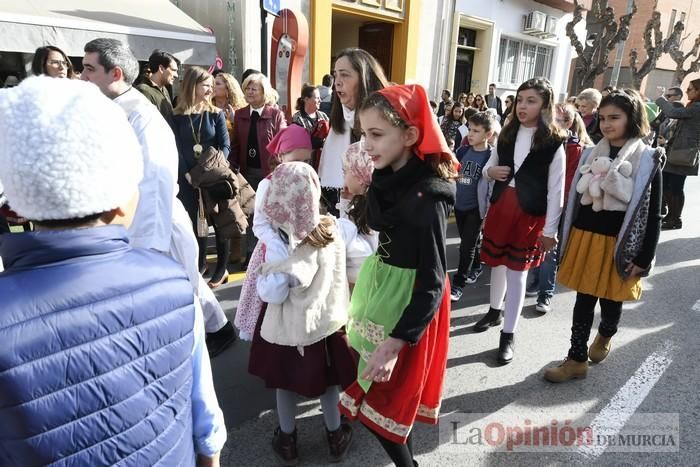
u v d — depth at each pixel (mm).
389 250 1706
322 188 3141
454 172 1583
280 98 6672
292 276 1847
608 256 2639
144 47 6461
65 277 780
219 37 8438
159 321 862
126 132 865
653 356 3172
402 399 1667
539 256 2975
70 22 5723
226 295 3873
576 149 3566
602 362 3088
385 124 1512
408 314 1503
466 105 9688
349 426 2301
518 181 2879
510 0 12773
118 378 807
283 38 6438
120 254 856
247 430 2377
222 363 2926
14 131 750
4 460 770
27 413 735
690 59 26859
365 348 1754
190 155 3801
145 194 2283
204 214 3904
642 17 23281
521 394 2732
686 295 4258
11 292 746
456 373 2934
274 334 1950
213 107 3898
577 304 2822
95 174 788
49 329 746
